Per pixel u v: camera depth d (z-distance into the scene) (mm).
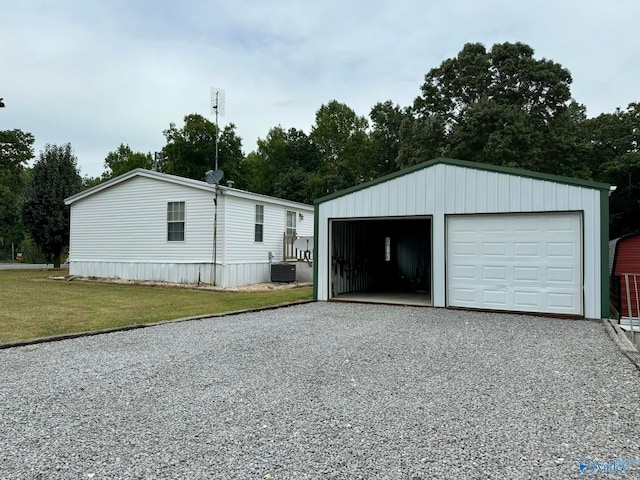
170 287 13758
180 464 2635
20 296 11250
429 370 4766
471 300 9406
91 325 7293
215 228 13742
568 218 8500
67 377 4445
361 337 6551
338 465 2627
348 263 13117
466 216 9461
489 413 3502
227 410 3541
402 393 3986
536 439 3014
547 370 4781
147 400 3777
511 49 26156
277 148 42344
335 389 4094
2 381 4309
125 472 2535
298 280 16578
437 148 27266
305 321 8031
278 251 16531
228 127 36875
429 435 3068
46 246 21438
